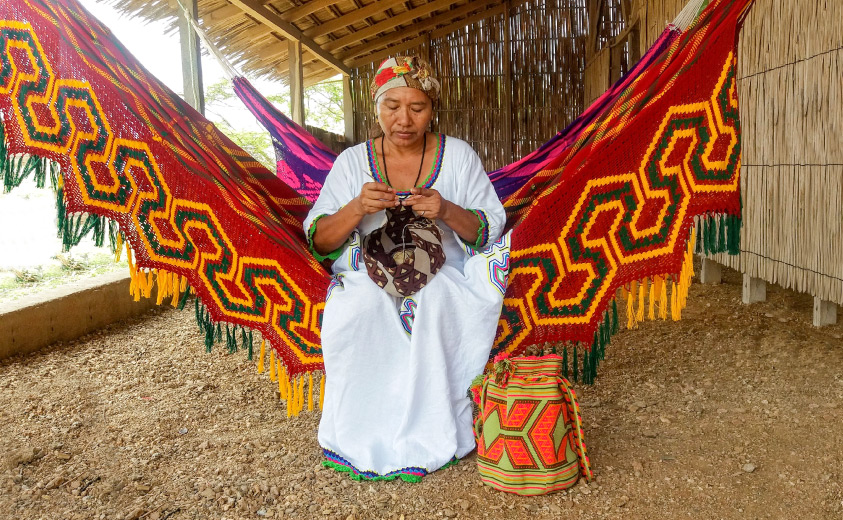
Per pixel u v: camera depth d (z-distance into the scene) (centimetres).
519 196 292
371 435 237
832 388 286
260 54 867
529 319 258
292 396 259
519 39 1055
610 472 226
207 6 670
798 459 228
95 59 255
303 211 339
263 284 256
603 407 283
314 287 250
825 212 338
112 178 251
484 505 210
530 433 214
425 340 230
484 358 240
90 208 249
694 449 240
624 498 208
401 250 230
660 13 592
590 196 255
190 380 345
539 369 220
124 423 288
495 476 218
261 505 215
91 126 248
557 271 256
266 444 262
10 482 232
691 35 261
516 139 1079
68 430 280
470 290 236
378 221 245
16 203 699
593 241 257
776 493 208
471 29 1074
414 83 233
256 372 355
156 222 256
